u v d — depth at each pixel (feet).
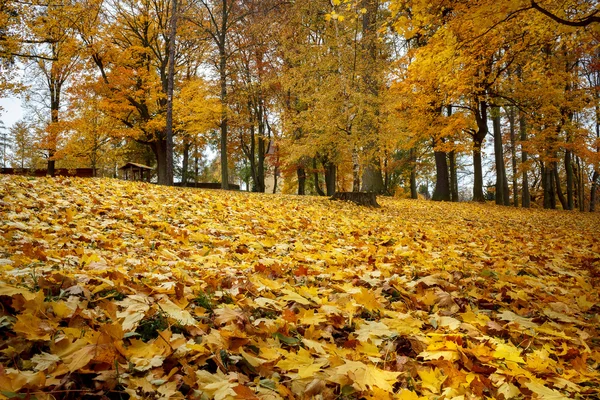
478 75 42.27
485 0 17.56
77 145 75.05
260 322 6.88
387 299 9.43
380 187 70.28
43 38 41.24
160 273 8.98
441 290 9.92
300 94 46.60
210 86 67.92
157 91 73.26
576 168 100.48
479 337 7.14
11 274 6.90
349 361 5.57
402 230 23.04
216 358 5.53
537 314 9.23
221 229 16.47
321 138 43.16
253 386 5.15
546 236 26.30
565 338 7.42
